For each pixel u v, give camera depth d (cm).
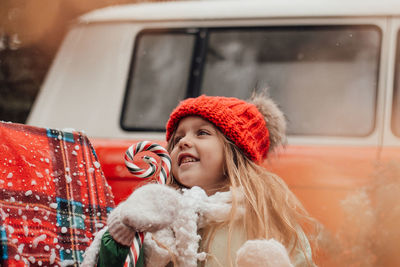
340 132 403
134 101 448
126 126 442
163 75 452
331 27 430
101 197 212
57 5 654
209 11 460
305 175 380
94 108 450
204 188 213
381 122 400
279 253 157
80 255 193
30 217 185
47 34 662
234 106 224
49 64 669
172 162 217
